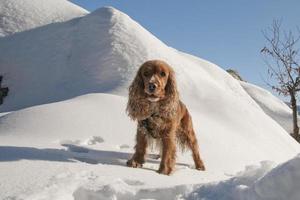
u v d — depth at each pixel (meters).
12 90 6.58
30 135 2.46
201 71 6.57
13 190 1.18
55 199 1.14
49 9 9.17
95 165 1.64
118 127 2.67
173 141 1.88
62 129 2.54
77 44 6.81
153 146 1.98
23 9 8.98
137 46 6.06
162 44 6.67
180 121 2.09
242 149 2.87
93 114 2.79
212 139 2.83
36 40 7.52
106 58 5.91
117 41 6.17
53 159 1.74
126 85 5.09
